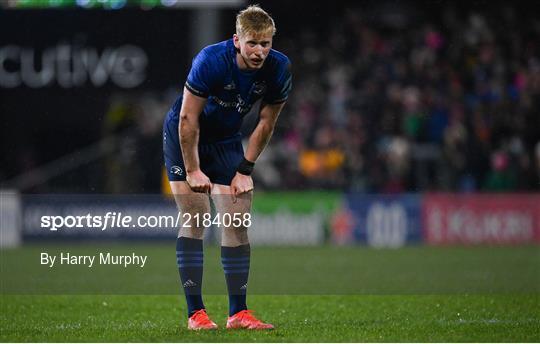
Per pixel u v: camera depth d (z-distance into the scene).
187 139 20.95
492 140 68.06
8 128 61.50
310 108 71.88
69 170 64.38
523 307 27.34
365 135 68.75
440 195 59.62
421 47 75.81
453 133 65.12
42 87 59.31
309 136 68.94
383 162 65.38
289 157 66.00
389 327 22.62
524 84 73.06
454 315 25.58
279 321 24.52
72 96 59.34
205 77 20.59
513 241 59.72
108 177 64.19
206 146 22.02
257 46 20.03
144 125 64.88
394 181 64.50
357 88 72.88
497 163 63.84
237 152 22.34
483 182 64.50
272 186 64.44
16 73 59.16
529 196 59.81
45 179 64.38
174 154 22.00
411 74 73.44
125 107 64.94
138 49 58.12
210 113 21.41
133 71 58.31
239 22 20.14
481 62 74.75
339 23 78.75
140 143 64.31
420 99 70.12
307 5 78.62
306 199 59.66
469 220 59.44
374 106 70.62
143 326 23.25
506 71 74.19
